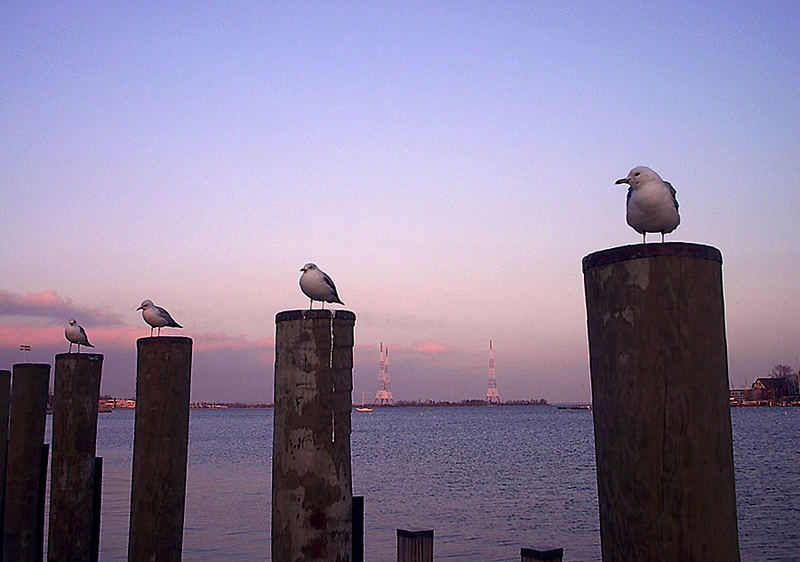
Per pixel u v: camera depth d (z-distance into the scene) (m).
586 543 19.72
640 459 3.41
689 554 3.33
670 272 3.45
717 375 3.50
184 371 8.62
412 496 30.05
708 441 3.42
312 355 5.75
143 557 8.28
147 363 8.54
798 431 83.19
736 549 3.47
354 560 6.00
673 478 3.36
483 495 30.22
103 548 17.94
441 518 24.05
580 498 28.88
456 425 141.50
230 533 20.77
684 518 3.35
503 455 54.81
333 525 5.66
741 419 124.38
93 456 10.91
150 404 8.46
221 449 64.81
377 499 29.20
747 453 51.06
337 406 5.78
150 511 8.34
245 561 17.36
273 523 5.82
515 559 17.89
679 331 3.43
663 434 3.39
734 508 3.51
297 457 5.69
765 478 34.56
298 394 5.74
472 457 53.03
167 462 8.41
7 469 12.07
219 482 34.78
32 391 12.02
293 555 5.63
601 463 3.61
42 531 12.08
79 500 10.66
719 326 3.54
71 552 10.55
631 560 3.42
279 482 5.77
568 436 87.12
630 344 3.47
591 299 3.70
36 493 11.93
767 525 21.78
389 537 20.59
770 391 166.38
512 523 22.98
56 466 10.71
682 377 3.41
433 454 57.22
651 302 3.44
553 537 20.61
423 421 177.75
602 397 3.60
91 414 10.86
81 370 10.81
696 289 3.47
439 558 18.02
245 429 127.38
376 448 67.12
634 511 3.42
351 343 5.96
